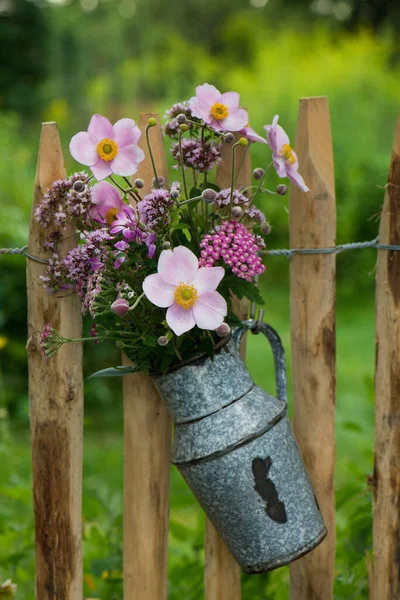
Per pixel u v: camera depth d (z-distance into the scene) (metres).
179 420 1.76
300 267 1.96
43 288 1.82
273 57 11.53
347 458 4.06
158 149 1.89
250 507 1.73
